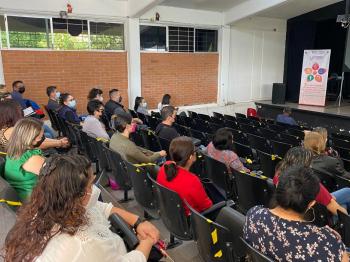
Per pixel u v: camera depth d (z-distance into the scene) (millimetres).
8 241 941
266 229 1267
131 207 3098
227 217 1749
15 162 1896
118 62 7191
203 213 2107
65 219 938
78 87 6758
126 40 7230
